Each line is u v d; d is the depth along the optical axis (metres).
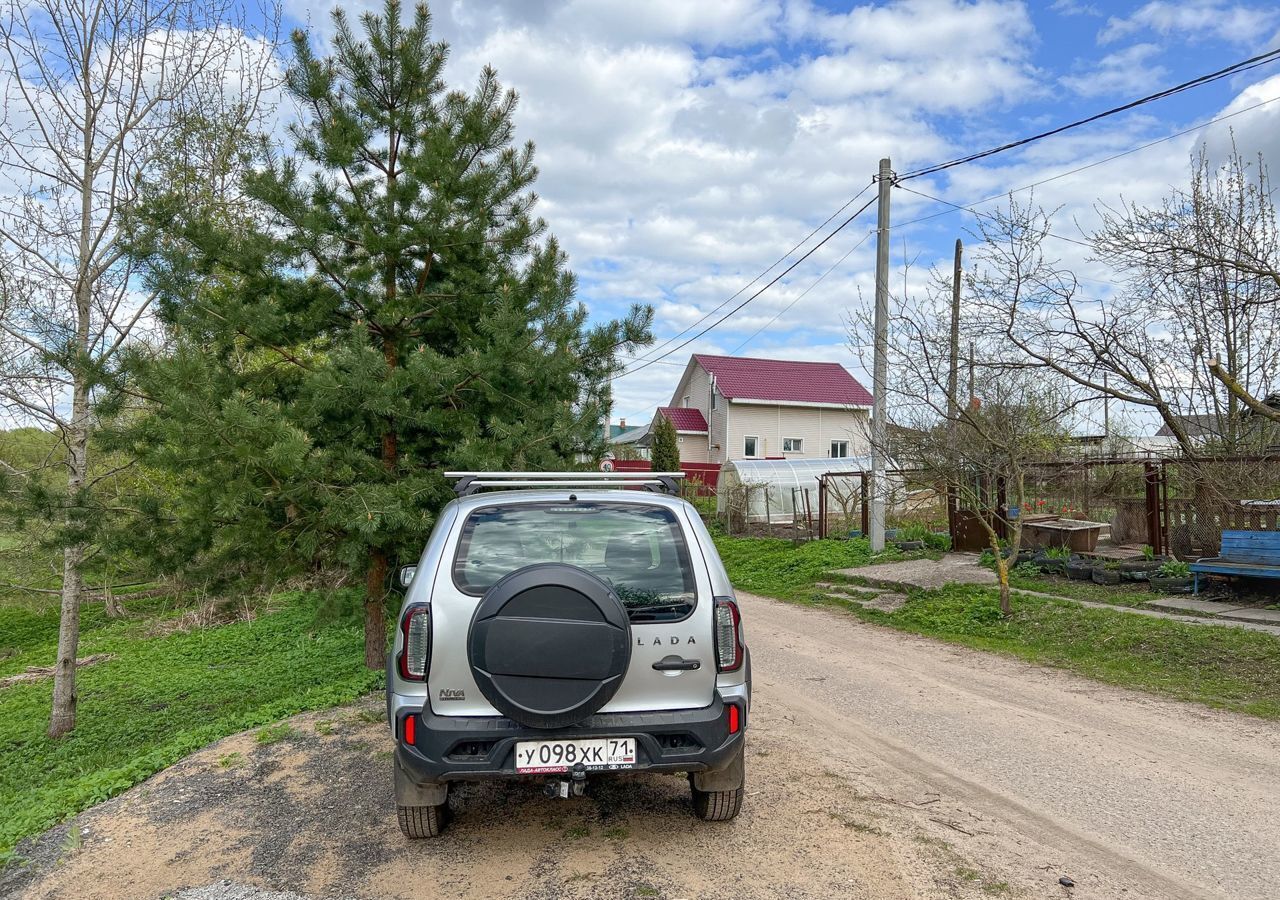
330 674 10.12
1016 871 3.61
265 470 6.70
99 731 9.38
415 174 7.64
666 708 3.53
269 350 8.30
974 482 12.25
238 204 10.20
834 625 11.02
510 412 7.79
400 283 8.42
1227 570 9.65
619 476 4.63
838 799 4.44
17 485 7.87
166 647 14.12
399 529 7.23
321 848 3.86
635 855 3.72
